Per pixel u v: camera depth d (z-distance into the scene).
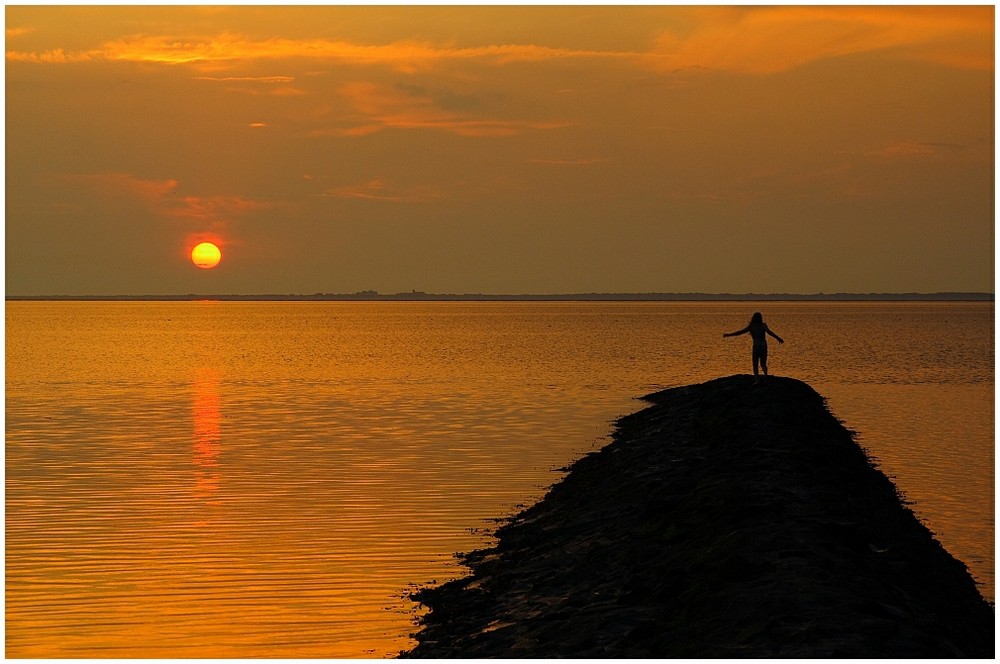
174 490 48.50
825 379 125.44
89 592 32.59
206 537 39.47
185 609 31.17
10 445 63.34
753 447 49.91
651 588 28.94
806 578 25.47
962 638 24.31
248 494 47.69
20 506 44.75
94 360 162.38
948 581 31.75
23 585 33.31
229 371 136.62
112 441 65.38
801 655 20.58
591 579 32.31
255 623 29.98
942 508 47.06
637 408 87.44
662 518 37.34
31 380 120.19
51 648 27.95
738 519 32.91
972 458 61.34
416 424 75.50
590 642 24.59
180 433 69.75
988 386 115.75
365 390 106.56
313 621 30.16
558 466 56.62
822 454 48.03
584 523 40.38
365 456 59.38
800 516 33.22
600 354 180.62
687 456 52.12
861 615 23.06
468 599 31.95
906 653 20.95
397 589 33.31
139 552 37.25
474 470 54.88
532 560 36.16
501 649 26.17
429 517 43.34
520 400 95.38
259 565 35.75
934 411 88.50
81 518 42.47
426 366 147.00
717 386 88.81
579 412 84.50
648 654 22.92
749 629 22.48
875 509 40.41
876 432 73.50
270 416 80.88
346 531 40.72
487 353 184.25
